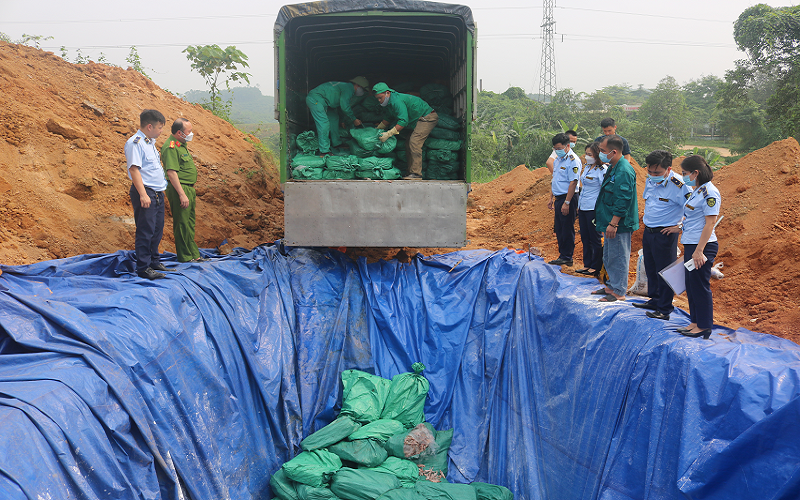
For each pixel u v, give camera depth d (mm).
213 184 8656
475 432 6414
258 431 5422
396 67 9383
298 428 5965
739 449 3271
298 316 6676
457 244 6840
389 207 6750
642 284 5730
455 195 6785
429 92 8508
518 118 52562
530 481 5551
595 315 5199
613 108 62531
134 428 3729
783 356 3756
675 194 4555
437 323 6848
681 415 3805
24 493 2719
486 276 7188
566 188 6793
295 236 6758
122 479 3430
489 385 6574
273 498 5453
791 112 28859
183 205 5758
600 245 6207
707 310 4121
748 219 7152
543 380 5844
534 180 14867
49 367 3445
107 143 7754
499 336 6664
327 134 7555
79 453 3150
